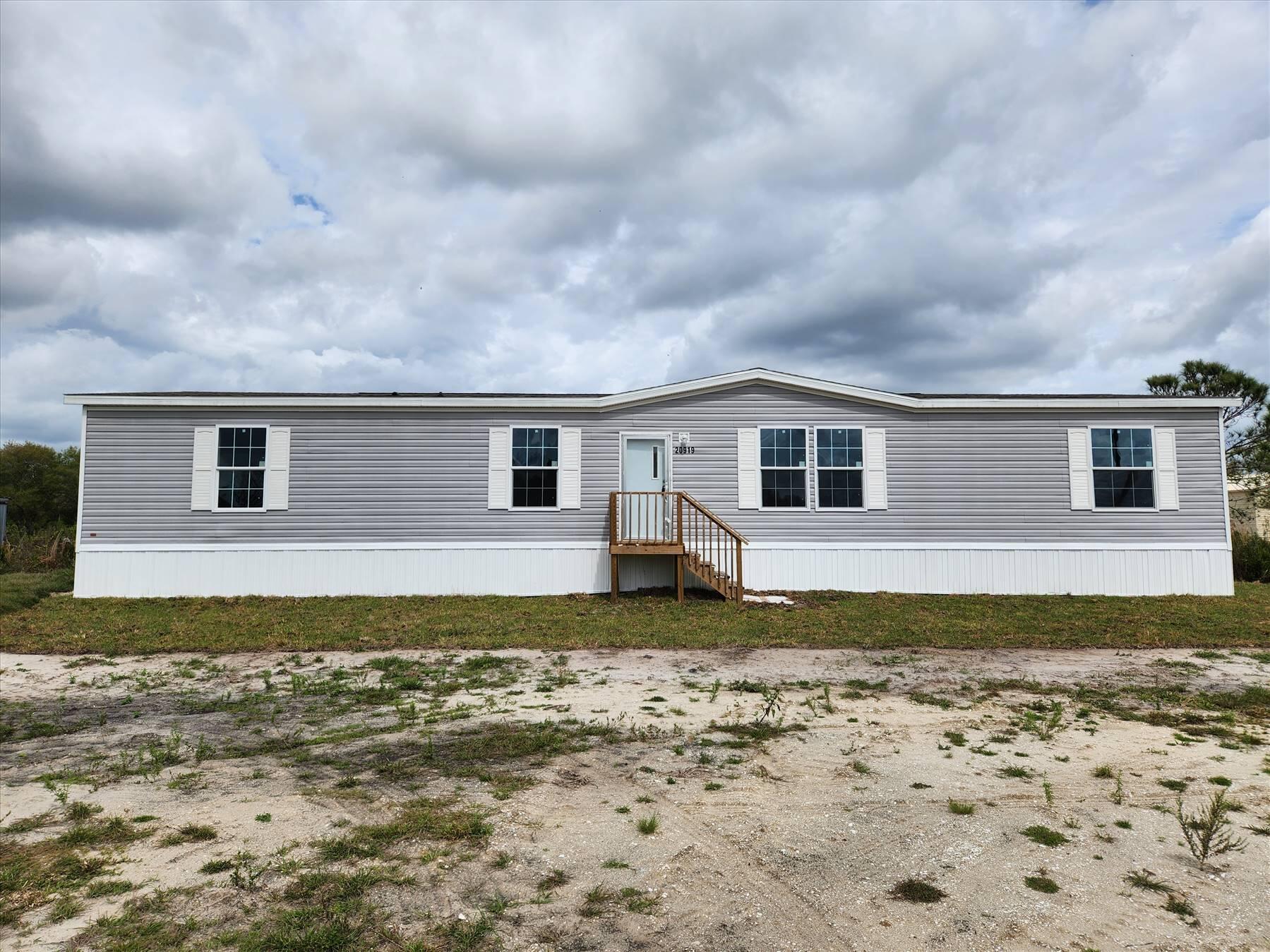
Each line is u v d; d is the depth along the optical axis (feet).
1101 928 11.84
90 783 17.84
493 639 35.86
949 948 11.30
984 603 47.26
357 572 50.88
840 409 53.16
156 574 49.93
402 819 15.61
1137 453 53.01
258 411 51.19
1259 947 11.32
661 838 14.89
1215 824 14.76
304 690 26.86
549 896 12.64
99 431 50.37
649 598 49.16
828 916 12.16
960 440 53.06
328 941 11.10
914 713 23.79
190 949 10.94
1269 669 30.45
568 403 52.08
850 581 52.16
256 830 15.05
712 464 52.75
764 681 28.02
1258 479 80.79
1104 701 25.38
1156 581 52.08
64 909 11.95
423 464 51.75
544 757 19.56
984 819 15.89
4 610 43.45
